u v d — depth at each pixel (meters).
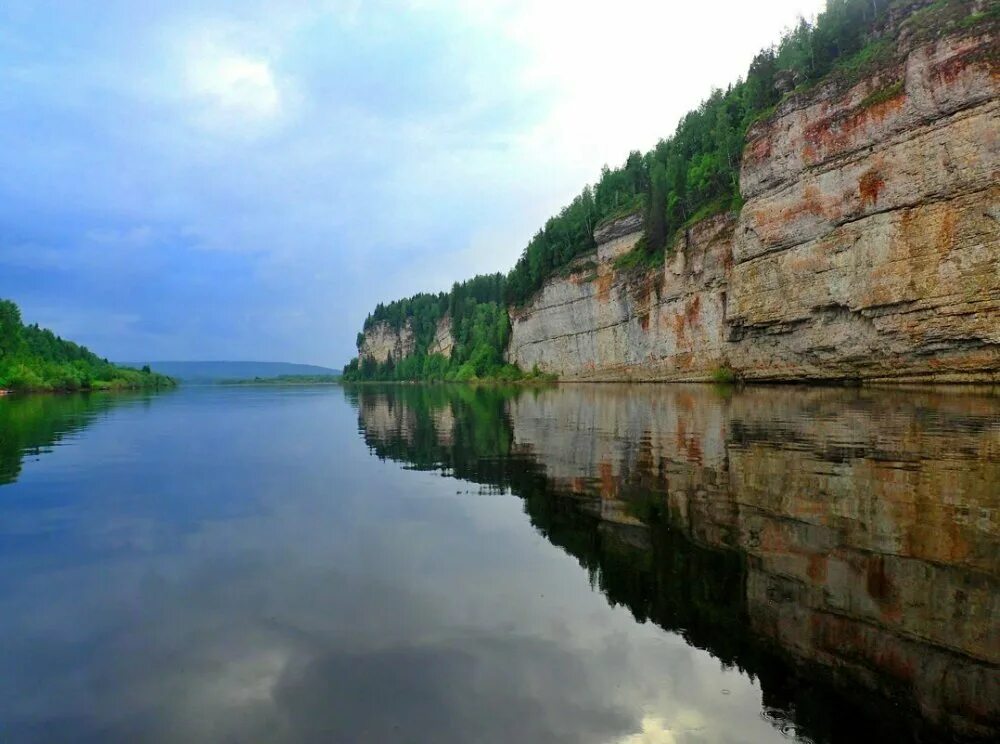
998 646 6.45
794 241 52.94
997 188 37.78
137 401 69.81
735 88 96.50
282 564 9.70
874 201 45.62
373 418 39.59
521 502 13.72
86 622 7.57
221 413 46.31
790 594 7.93
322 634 7.20
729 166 74.31
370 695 5.88
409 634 7.18
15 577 9.18
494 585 8.69
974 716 5.33
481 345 151.75
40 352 119.50
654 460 18.05
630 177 117.50
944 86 40.47
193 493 15.19
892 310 44.59
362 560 9.87
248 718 5.51
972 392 35.44
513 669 6.36
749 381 60.94
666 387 64.81
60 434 29.89
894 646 6.52
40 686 6.08
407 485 15.99
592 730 5.30
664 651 6.67
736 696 5.79
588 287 99.88
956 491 12.39
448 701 5.77
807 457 16.83
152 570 9.45
